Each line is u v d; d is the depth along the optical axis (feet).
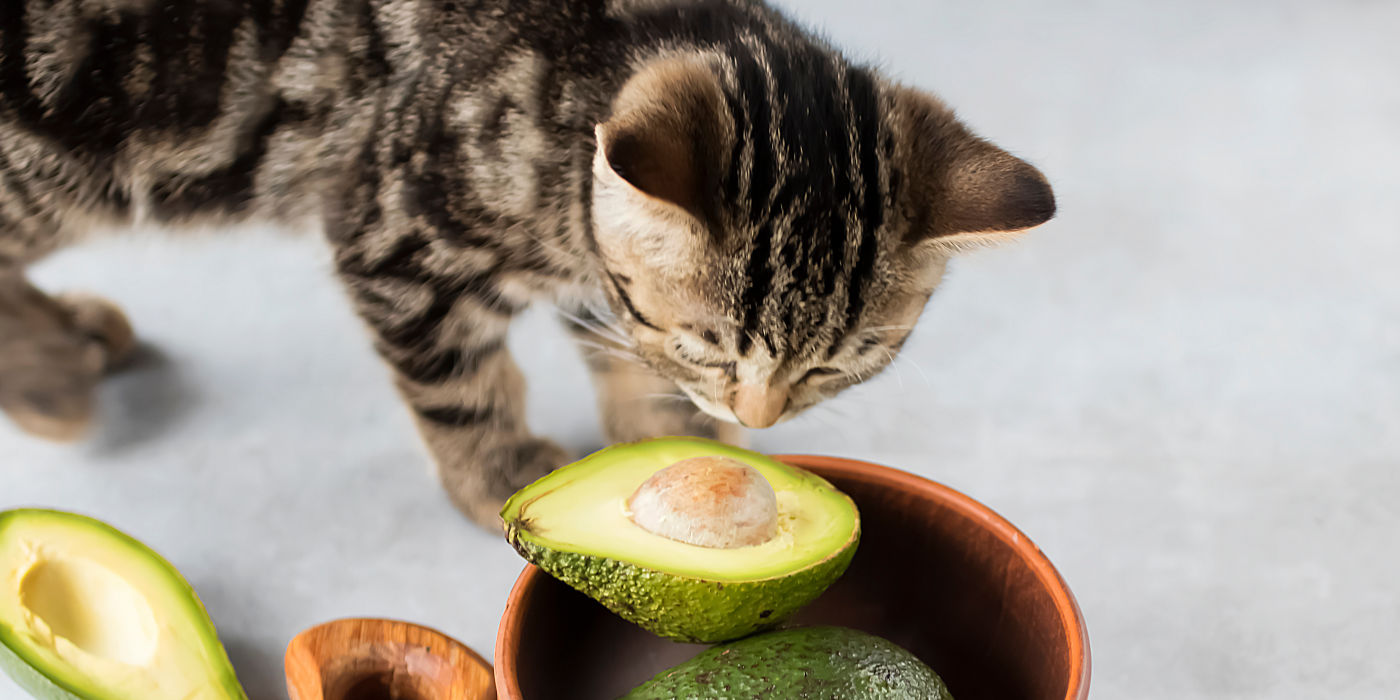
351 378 3.12
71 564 2.27
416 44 2.65
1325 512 2.77
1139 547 2.70
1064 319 3.27
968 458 2.90
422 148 2.59
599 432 3.02
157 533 2.75
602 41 2.58
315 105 2.72
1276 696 2.46
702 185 2.25
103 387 3.06
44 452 2.92
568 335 2.99
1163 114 4.27
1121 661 2.51
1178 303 3.32
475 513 2.79
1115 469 2.87
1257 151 4.07
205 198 2.85
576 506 2.00
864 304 2.34
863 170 2.34
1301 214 3.73
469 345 2.75
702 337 2.37
